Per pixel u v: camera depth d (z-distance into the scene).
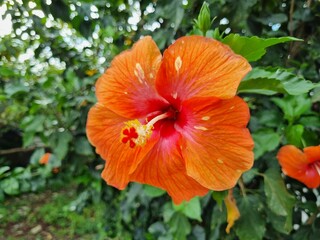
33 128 0.40
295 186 0.31
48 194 1.17
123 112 0.18
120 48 0.37
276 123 0.27
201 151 0.16
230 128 0.15
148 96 0.18
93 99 0.36
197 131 0.16
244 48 0.18
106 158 0.18
